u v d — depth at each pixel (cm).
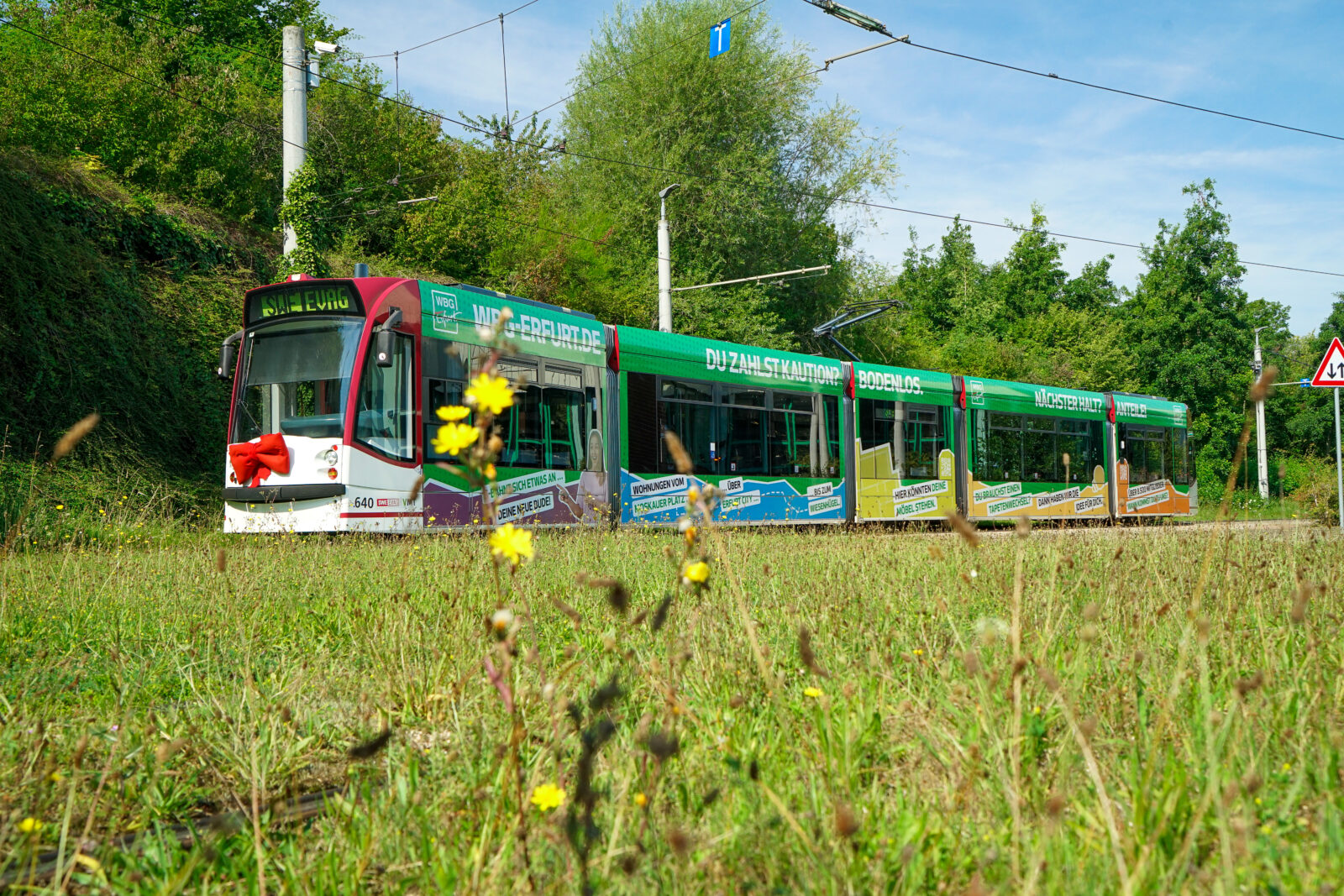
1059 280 6159
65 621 592
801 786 268
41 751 303
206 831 274
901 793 273
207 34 3297
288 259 1784
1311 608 508
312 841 270
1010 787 244
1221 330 4966
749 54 3275
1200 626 247
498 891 210
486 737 313
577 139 3334
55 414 1498
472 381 182
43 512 1134
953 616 534
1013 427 2122
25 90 2136
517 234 3112
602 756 291
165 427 1659
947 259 6938
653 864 207
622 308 3052
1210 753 225
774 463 1677
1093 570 703
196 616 612
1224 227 5019
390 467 1164
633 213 3191
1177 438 2550
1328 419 4878
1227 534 831
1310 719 314
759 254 3384
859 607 541
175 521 1373
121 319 1692
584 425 1398
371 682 431
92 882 235
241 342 1220
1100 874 212
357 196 3131
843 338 3772
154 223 1881
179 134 2261
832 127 3462
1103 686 366
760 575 708
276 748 339
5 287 1506
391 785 288
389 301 1184
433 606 586
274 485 1160
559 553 891
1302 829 242
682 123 3222
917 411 1934
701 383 1581
